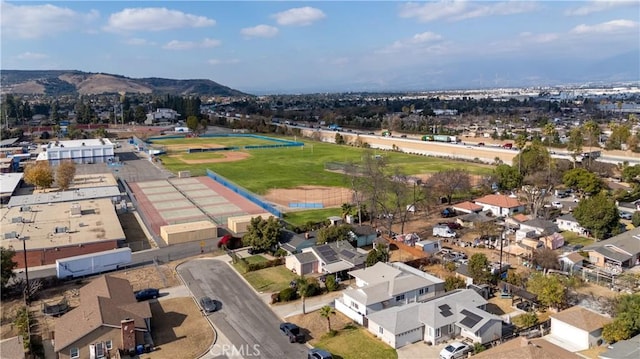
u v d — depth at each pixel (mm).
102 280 55656
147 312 48875
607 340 46094
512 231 83875
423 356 45000
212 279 63969
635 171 121688
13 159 154250
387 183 92625
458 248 76688
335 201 109562
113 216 86125
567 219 86875
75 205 89750
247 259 71312
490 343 46219
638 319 45250
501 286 59188
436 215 97125
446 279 59500
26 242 71000
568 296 56375
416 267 67500
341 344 47344
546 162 121688
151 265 69125
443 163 162375
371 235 79000
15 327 49906
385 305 53125
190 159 175000
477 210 97250
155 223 91562
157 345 47188
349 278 64188
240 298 58031
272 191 120250
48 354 45250
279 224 79000
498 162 156250
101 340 44719
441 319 48188
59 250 69750
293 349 46594
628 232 75000
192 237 80125
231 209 102938
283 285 61531
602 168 129875
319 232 76750
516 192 113375
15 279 60406
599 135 197000
